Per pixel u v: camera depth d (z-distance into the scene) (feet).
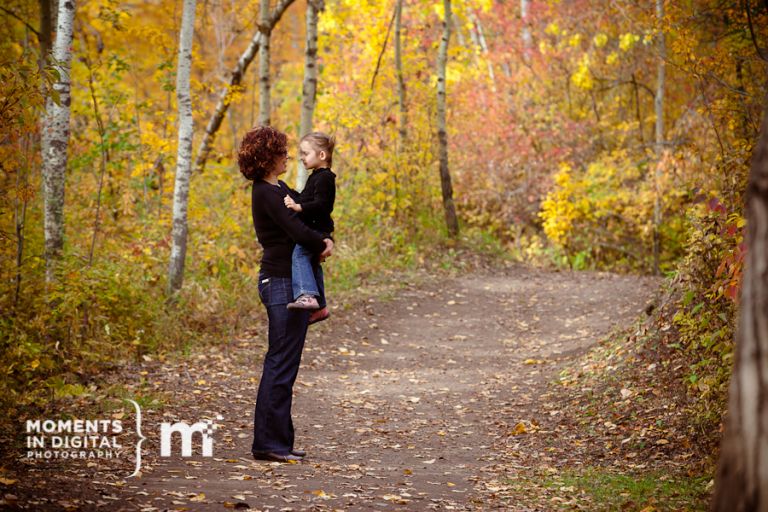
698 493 17.15
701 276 27.68
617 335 33.94
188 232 42.09
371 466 19.86
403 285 50.85
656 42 62.44
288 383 19.26
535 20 76.54
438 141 65.41
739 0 42.11
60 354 27.35
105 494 14.43
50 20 41.01
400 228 59.31
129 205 42.86
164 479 16.29
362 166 57.82
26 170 28.02
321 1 68.90
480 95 76.79
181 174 36.99
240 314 37.99
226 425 23.39
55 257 31.37
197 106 51.37
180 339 33.58
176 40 51.55
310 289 18.72
